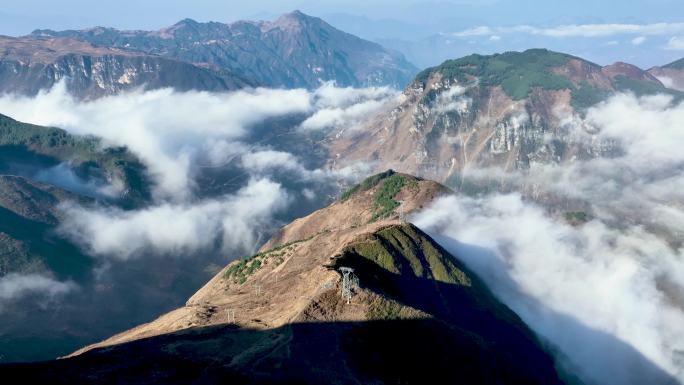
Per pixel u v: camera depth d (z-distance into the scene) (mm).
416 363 155125
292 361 143000
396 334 161750
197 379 134875
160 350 154750
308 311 163375
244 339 161125
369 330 159750
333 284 175125
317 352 148125
